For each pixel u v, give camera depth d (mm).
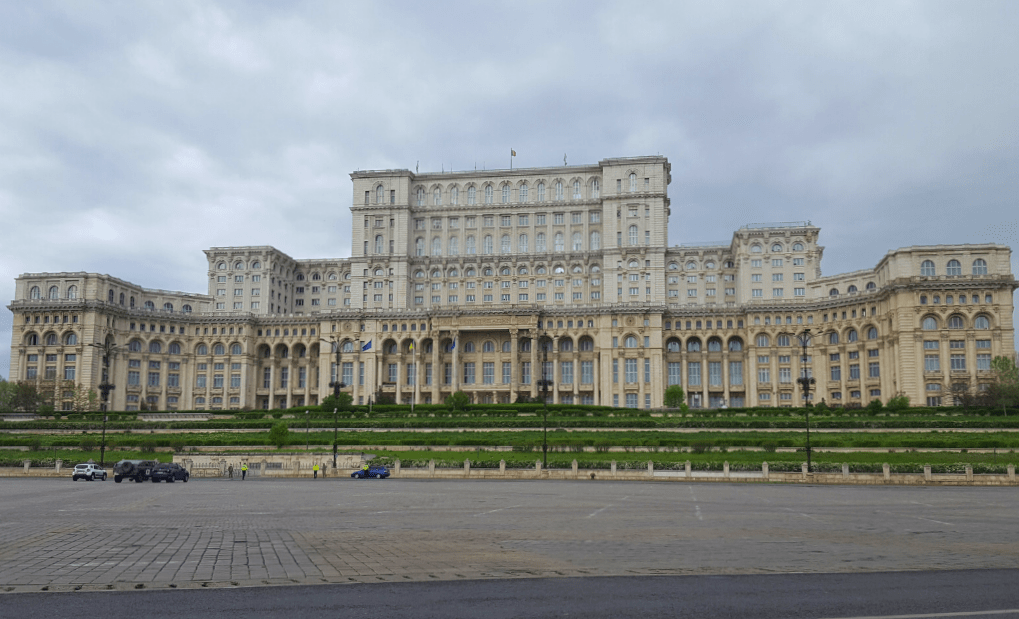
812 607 21688
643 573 26734
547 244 197500
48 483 78812
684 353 182875
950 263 152250
